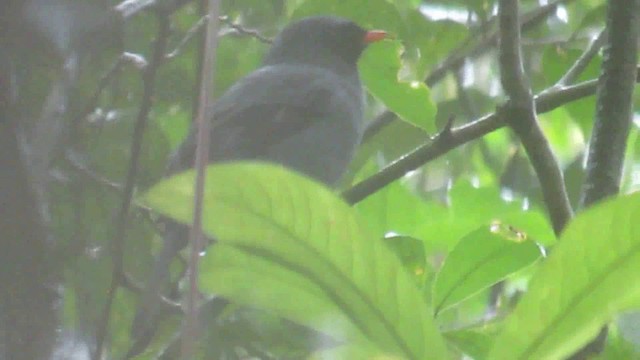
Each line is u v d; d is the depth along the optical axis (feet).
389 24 31.73
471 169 39.01
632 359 16.53
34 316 9.43
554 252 8.95
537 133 19.88
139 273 25.75
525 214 25.05
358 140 37.42
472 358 17.95
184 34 29.89
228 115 36.11
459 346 18.03
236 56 35.65
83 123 22.70
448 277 19.49
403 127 35.35
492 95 37.96
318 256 9.46
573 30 37.19
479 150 40.27
